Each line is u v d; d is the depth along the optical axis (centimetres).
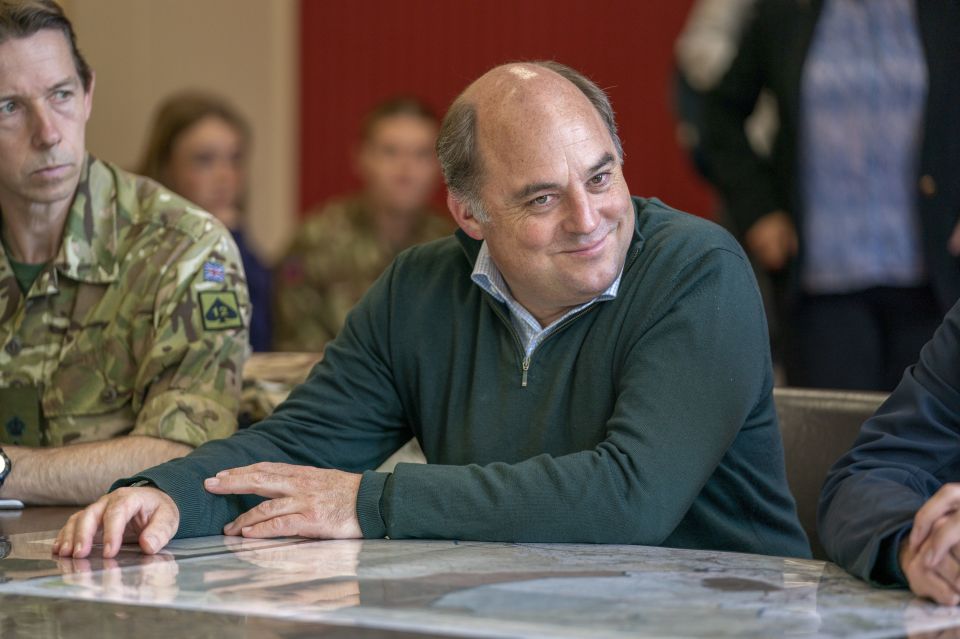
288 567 197
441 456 258
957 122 388
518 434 248
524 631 154
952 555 170
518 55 724
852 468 207
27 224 300
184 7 767
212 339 293
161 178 566
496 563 197
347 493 229
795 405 266
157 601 175
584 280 237
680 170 691
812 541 259
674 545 245
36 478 276
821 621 159
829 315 407
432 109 577
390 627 157
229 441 252
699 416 230
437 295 264
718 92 443
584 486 221
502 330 253
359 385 266
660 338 237
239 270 305
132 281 299
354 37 763
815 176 407
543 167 233
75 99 289
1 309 304
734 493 244
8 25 279
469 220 251
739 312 239
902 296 400
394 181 567
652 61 693
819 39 405
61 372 300
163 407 285
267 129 781
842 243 403
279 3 776
